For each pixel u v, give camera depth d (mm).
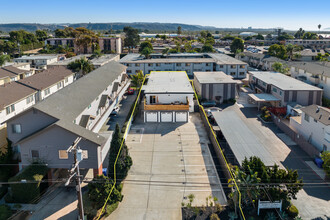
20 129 29172
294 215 24078
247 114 52375
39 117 28812
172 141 39844
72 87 39156
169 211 25188
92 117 35250
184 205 25844
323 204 26188
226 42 196250
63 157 27797
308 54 111312
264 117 48844
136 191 28234
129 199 27000
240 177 24328
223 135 36156
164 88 50594
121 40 151375
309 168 32531
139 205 26078
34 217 24156
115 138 28953
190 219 23766
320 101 52438
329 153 30359
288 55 114688
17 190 25734
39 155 27859
